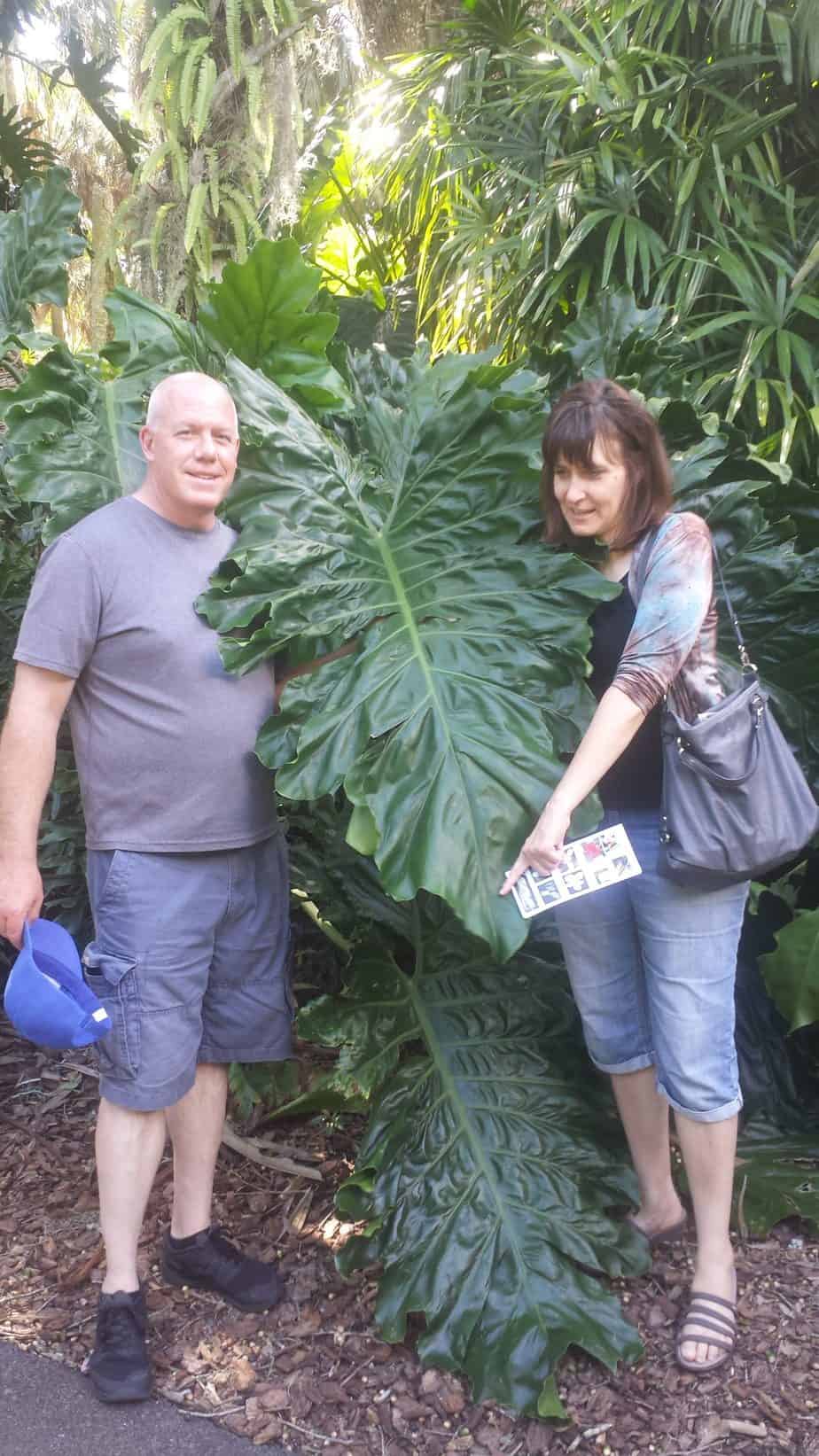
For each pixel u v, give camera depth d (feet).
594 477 6.19
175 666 6.39
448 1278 6.63
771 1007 9.20
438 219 14.98
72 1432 6.12
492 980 8.07
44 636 6.24
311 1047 9.80
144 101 12.29
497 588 6.76
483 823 6.03
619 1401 6.28
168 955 6.42
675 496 7.61
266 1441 6.10
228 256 13.33
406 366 8.75
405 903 8.32
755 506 7.64
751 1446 5.90
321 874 8.40
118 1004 6.37
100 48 14.98
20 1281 7.38
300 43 13.48
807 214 12.51
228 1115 9.21
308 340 8.62
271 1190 8.32
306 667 6.92
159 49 12.45
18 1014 5.98
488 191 13.56
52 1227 7.91
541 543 6.82
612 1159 7.23
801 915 8.19
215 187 12.67
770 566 7.70
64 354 7.79
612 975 6.84
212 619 6.43
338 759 6.25
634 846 6.47
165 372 8.27
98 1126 6.55
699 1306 6.55
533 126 13.30
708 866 5.95
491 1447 6.03
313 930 10.27
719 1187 6.56
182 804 6.48
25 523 9.92
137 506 6.61
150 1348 6.75
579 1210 6.96
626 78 12.55
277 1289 7.11
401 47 16.69
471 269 12.96
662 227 12.82
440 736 6.24
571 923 6.79
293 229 16.06
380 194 15.99
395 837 6.02
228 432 6.46
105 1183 6.48
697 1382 6.36
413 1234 6.80
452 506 7.06
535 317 11.96
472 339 13.21
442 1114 7.34
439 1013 7.90
